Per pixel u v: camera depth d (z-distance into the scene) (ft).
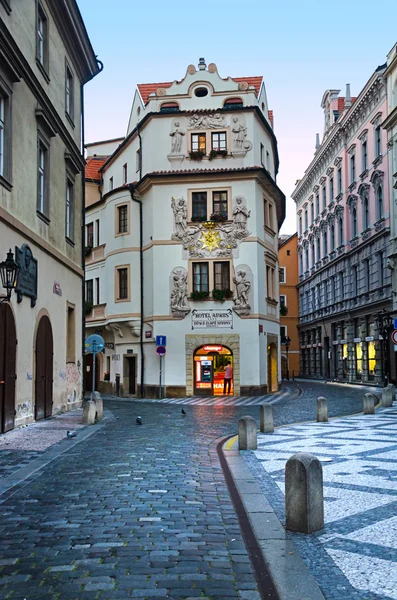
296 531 19.53
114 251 112.47
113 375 116.57
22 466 31.86
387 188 124.26
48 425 51.42
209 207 102.83
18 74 48.39
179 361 101.40
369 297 135.85
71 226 71.46
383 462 33.04
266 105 116.98
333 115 173.06
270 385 110.73
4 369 45.03
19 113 50.16
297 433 47.24
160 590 14.67
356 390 115.14
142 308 107.86
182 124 105.29
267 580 15.37
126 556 17.22
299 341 217.56
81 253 75.87
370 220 134.72
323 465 32.35
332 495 25.05
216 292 100.42
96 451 37.32
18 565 16.58
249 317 100.42
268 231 109.40
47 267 58.80
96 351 71.72
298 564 16.33
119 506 23.09
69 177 69.31
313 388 124.16
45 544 18.44
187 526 20.34
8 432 46.06
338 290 161.68
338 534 19.26
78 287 73.51
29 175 52.90
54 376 61.46
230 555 17.34
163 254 103.30
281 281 220.64
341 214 158.61
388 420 57.11
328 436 44.93
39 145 57.21
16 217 49.08
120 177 121.08
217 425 54.65
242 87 105.40
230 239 101.65
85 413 53.36
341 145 157.99
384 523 20.47
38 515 21.93
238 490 25.91
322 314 181.37
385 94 125.70
